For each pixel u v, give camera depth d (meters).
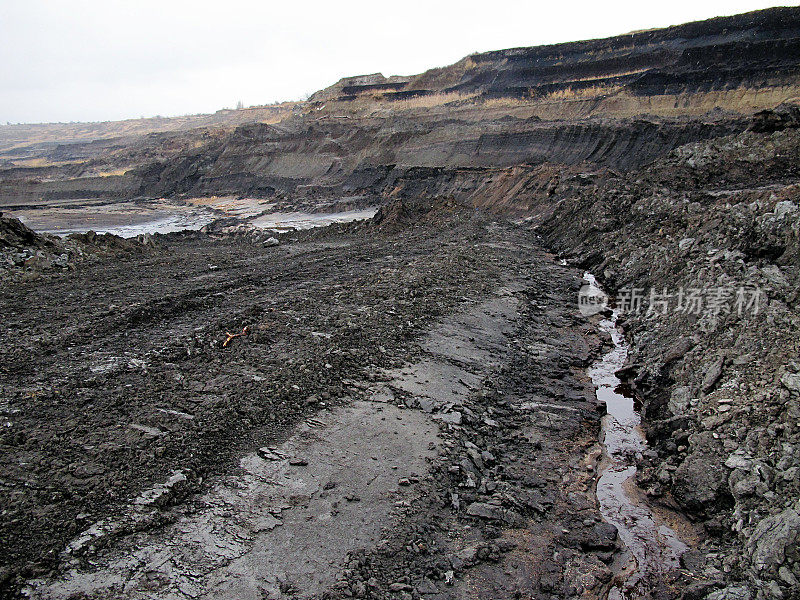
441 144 61.22
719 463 8.91
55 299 17.70
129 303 16.81
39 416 9.82
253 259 25.80
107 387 11.02
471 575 7.30
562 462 10.16
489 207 43.59
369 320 15.14
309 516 7.97
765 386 9.61
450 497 8.76
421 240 29.34
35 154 185.12
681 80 58.66
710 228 17.00
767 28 61.91
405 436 10.12
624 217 24.94
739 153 26.09
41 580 6.45
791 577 6.37
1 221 23.16
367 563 7.23
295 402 10.78
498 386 12.66
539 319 17.44
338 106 106.38
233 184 81.56
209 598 6.49
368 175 64.31
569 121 54.47
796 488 7.46
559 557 7.77
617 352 15.43
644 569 7.77
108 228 55.09
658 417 11.53
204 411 10.12
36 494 7.76
